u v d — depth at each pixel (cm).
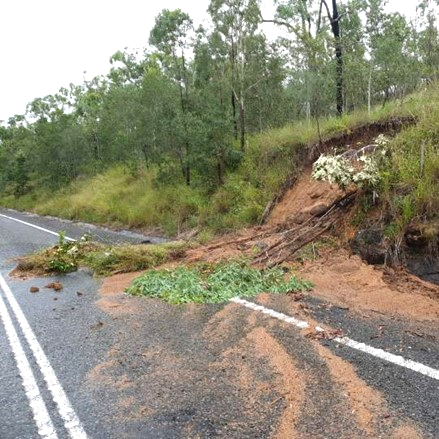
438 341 478
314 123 1285
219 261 840
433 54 1453
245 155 1389
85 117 3369
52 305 729
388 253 692
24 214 2714
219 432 356
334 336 507
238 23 1488
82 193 2428
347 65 1334
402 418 355
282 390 409
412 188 723
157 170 1841
